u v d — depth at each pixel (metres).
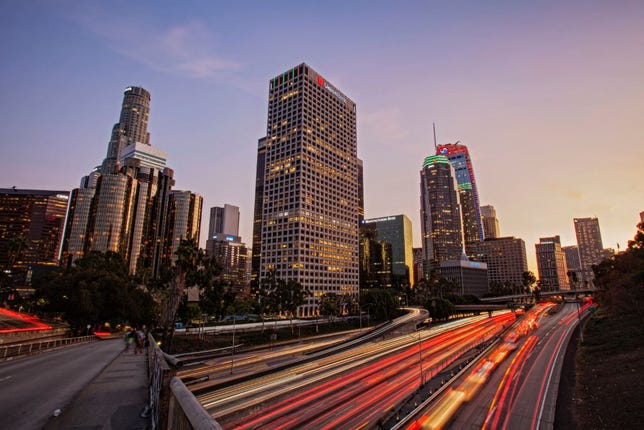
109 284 77.81
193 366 58.12
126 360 25.58
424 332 115.12
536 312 181.00
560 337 92.25
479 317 173.50
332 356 71.06
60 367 21.70
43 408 11.34
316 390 44.72
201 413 3.96
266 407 38.31
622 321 83.88
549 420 37.31
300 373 54.50
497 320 151.12
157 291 96.31
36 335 55.53
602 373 49.31
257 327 105.69
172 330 61.97
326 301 139.00
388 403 39.69
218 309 89.62
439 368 58.50
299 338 97.38
